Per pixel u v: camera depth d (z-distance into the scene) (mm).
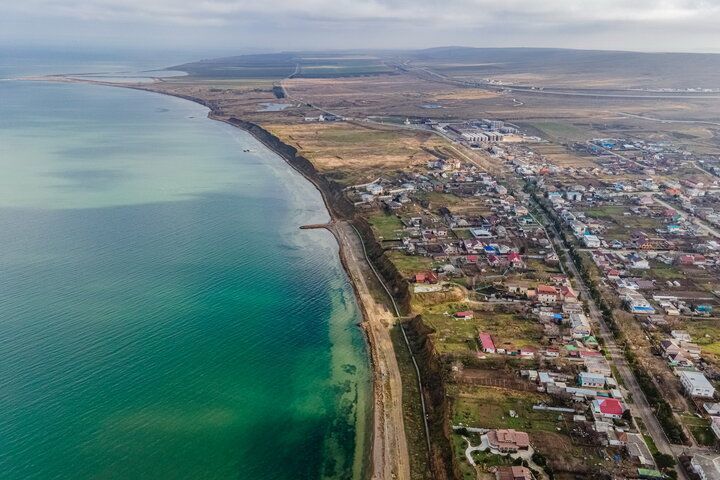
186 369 105875
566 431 88312
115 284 138375
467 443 85375
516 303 132000
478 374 103250
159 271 147750
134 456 84500
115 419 91438
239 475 82500
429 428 92938
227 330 120750
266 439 89938
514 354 109750
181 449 86625
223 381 103312
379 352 115500
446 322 123125
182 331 118750
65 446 85125
